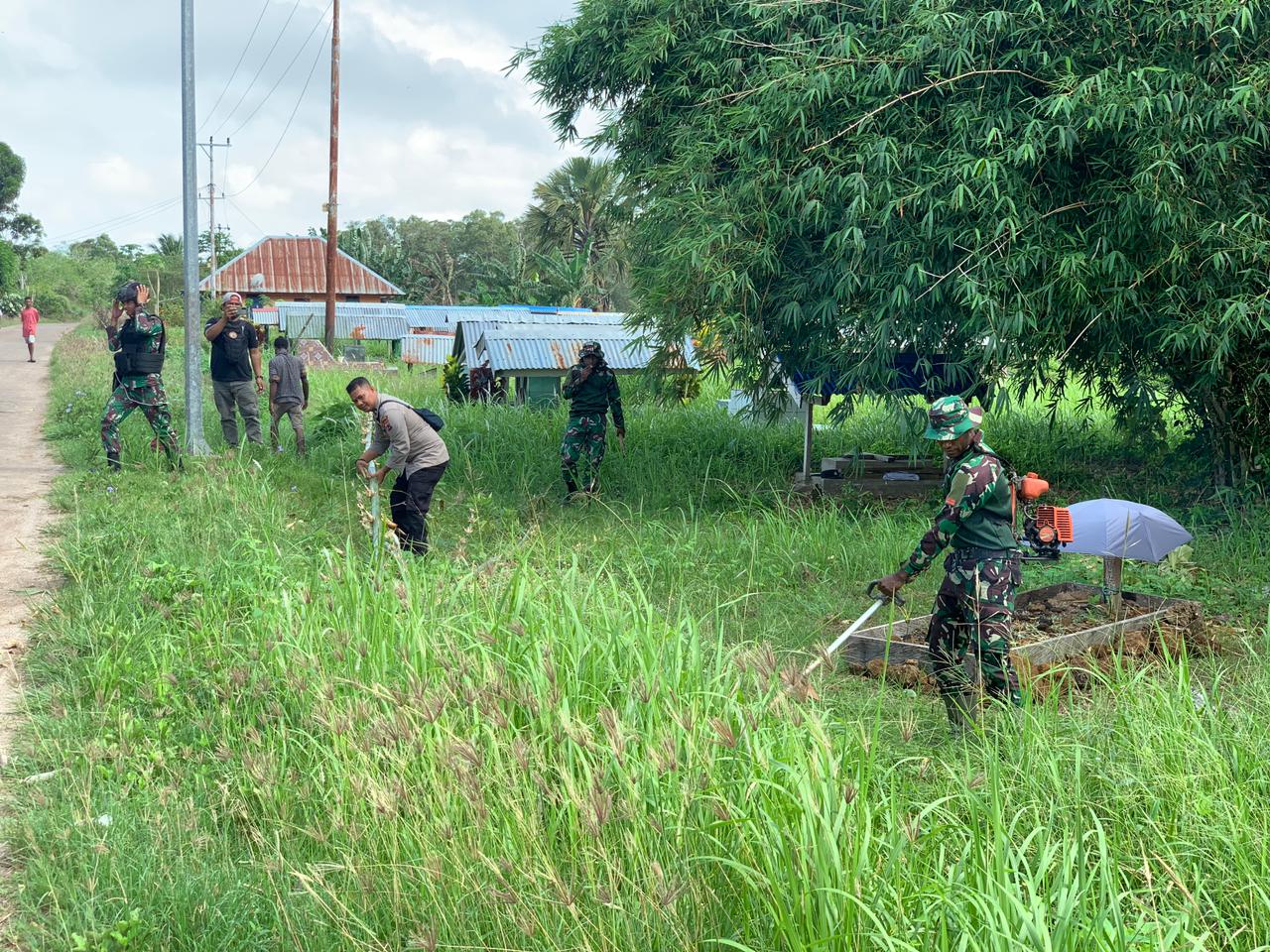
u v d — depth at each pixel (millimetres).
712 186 10383
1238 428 10359
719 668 4266
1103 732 4320
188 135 12047
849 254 9625
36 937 3205
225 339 12477
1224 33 8836
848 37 9523
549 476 11562
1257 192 9305
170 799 4047
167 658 5379
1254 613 7234
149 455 11039
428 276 82812
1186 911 2912
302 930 3203
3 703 5074
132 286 10484
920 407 9984
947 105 9391
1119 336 9570
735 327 10000
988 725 4707
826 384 10688
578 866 3225
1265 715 4402
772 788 3193
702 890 3064
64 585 6922
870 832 2951
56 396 18266
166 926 3289
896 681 5699
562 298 48906
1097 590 7453
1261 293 9094
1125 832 3619
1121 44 9055
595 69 11570
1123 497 11078
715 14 10820
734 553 8172
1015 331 8953
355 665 4672
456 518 9680
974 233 8992
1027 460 12961
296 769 4230
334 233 34406
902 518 9961
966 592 5051
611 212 12273
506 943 3029
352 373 25891
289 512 9234
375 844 3492
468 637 4688
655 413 15211
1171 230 8805
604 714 3734
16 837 3781
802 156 9602
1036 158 8812
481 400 17219
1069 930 2637
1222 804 3564
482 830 3346
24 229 95188
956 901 2797
